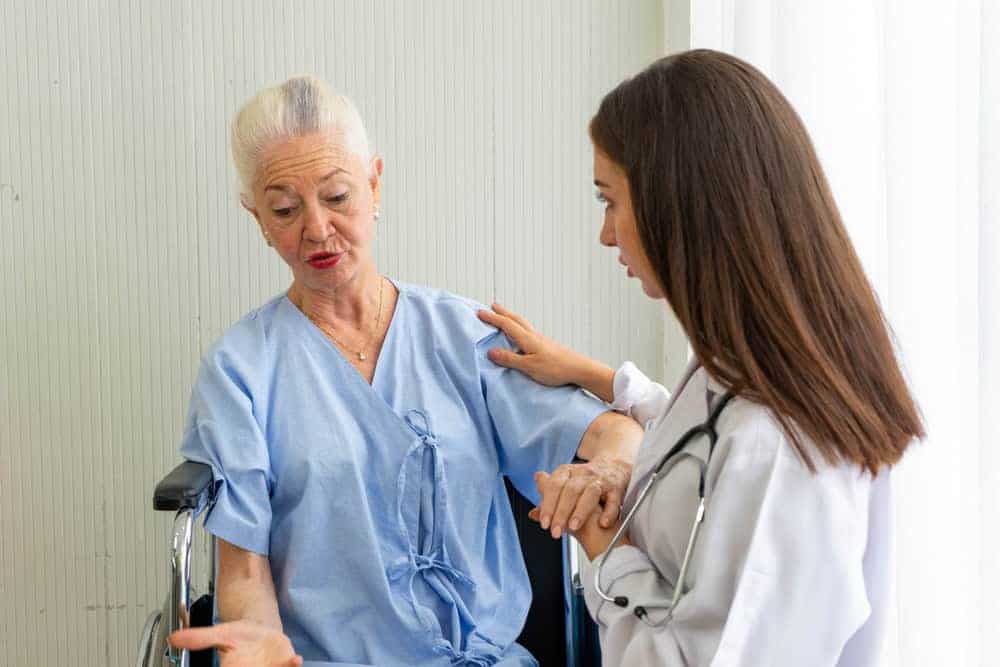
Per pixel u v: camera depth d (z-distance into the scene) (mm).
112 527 1819
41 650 1832
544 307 1858
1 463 1785
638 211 1067
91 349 1778
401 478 1453
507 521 1563
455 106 1796
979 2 1070
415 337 1557
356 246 1448
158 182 1754
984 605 1060
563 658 1594
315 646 1405
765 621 973
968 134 1091
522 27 1795
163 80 1735
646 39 1823
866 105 1349
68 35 1714
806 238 1018
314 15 1751
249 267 1787
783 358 1004
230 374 1445
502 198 1825
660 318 1894
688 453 1104
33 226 1744
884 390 1029
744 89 1033
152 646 1339
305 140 1395
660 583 1107
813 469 990
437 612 1450
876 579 1101
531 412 1528
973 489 1101
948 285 1186
